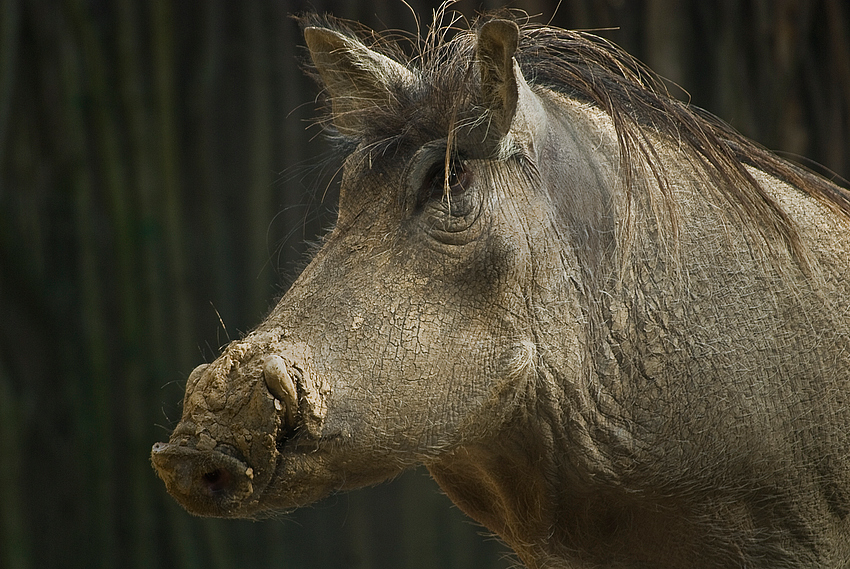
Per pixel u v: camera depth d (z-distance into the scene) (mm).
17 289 24578
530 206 10594
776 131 26797
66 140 24859
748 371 10891
